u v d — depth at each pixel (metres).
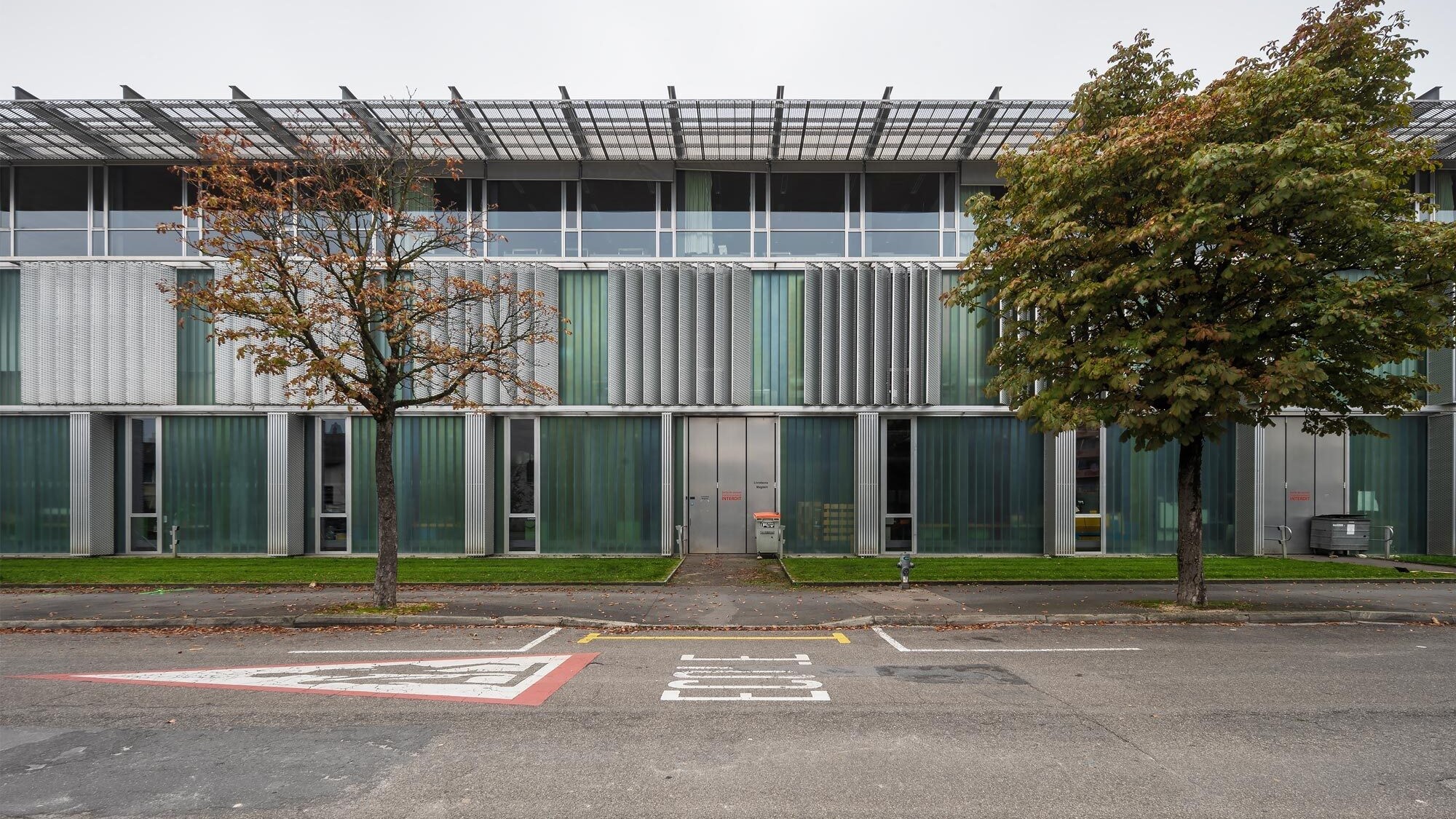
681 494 18.75
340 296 11.79
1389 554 18.28
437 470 18.69
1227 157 9.03
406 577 14.80
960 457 18.94
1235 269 10.03
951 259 18.83
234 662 8.62
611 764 5.40
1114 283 10.17
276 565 16.56
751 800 4.79
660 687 7.48
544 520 18.77
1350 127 10.66
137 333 18.41
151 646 9.58
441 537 18.62
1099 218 11.30
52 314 18.39
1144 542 18.67
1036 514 18.86
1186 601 12.01
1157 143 9.76
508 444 18.91
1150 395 10.40
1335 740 5.91
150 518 18.72
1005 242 11.84
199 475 18.75
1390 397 11.01
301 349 11.27
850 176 19.19
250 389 18.44
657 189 19.08
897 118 16.84
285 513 18.30
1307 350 10.05
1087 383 10.92
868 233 19.14
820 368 18.75
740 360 18.62
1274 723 6.34
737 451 19.03
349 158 12.97
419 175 14.29
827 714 6.56
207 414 18.73
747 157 18.70
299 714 6.56
